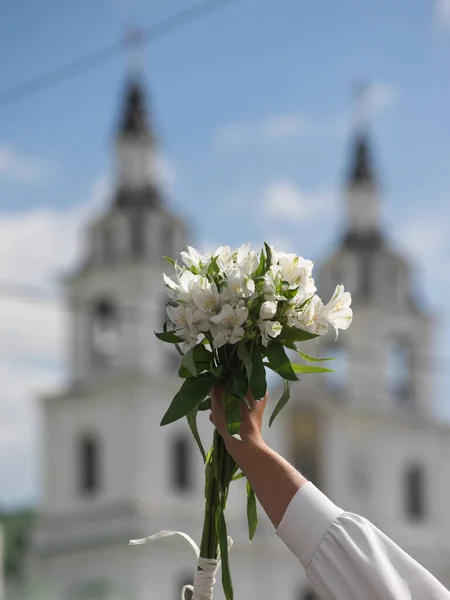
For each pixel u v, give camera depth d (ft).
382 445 175.01
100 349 165.58
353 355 176.04
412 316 178.50
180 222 168.76
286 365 13.43
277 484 12.32
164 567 157.07
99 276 163.84
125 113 173.88
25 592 161.07
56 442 164.35
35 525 164.76
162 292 164.66
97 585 158.10
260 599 159.94
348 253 179.01
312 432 170.71
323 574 11.83
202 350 13.66
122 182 171.32
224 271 13.84
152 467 159.02
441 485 178.40
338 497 171.12
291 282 13.69
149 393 159.02
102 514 159.33
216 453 13.87
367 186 181.98
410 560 11.81
